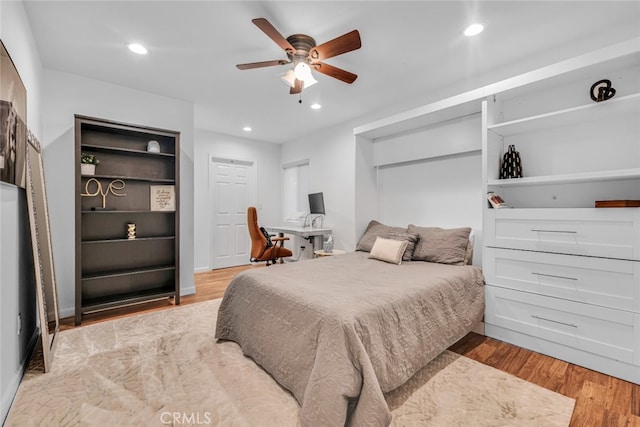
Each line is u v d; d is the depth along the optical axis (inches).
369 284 81.3
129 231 126.2
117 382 71.6
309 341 63.0
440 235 117.7
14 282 70.3
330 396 53.2
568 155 94.4
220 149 203.6
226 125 182.4
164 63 106.2
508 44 93.3
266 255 174.1
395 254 113.6
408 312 71.5
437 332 77.4
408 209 146.1
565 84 92.7
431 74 113.7
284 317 71.3
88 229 122.0
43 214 95.5
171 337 96.9
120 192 129.3
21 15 73.5
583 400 65.6
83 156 117.0
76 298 107.7
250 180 220.4
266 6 75.8
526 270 90.1
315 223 193.6
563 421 58.9
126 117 126.2
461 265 108.1
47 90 109.8
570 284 81.8
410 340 69.0
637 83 80.4
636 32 81.7
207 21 82.1
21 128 71.9
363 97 136.6
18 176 69.6
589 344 78.5
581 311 79.9
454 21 82.1
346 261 116.2
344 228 172.6
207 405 63.3
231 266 211.6
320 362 57.1
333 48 80.0
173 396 66.2
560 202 96.1
